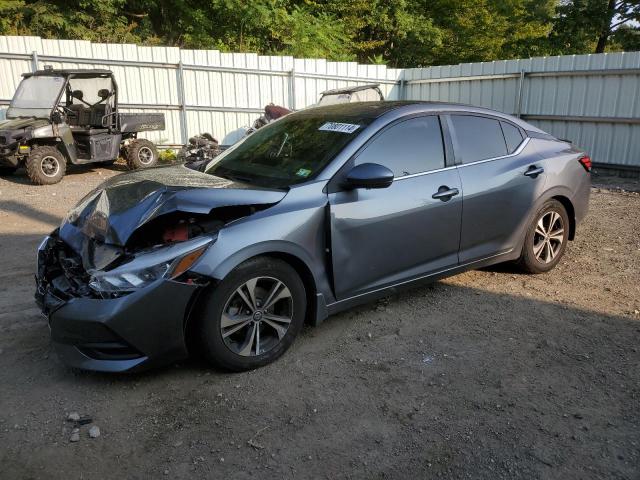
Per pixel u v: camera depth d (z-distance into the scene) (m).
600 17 22.05
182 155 12.30
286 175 3.94
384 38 26.22
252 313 3.50
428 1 26.58
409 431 2.98
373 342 3.97
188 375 3.52
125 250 3.29
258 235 3.42
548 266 5.38
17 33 17.23
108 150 11.13
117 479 2.62
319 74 15.83
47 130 10.24
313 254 3.70
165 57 13.77
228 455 2.79
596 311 4.54
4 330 4.12
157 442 2.89
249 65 14.80
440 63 27.34
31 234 6.97
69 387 3.39
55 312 3.22
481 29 26.39
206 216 3.54
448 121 4.53
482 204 4.56
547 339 4.04
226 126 14.95
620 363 3.70
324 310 3.85
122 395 3.30
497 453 2.81
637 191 10.16
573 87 12.40
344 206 3.79
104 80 11.58
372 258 3.98
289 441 2.90
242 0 20.16
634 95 11.42
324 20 22.48
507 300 4.75
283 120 4.84
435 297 4.79
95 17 19.27
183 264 3.19
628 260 5.92
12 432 2.96
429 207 4.20
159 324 3.18
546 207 5.18
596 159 12.25
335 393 3.33
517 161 4.88
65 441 2.89
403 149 4.19
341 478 2.64
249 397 3.28
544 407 3.20
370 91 13.27
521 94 13.41
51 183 10.40
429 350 3.86
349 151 3.93
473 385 3.43
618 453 2.81
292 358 3.74
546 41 24.17
